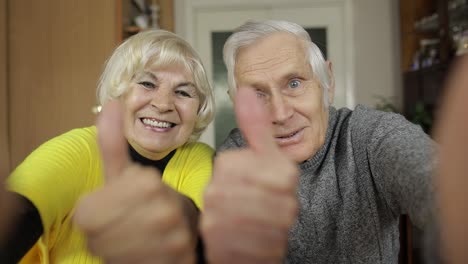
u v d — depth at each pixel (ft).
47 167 1.97
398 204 2.23
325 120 2.77
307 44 2.65
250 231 0.95
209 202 0.97
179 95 2.73
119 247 0.95
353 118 2.77
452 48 7.14
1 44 6.85
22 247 1.43
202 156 2.87
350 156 2.59
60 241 2.16
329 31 9.62
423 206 1.31
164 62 2.62
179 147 2.93
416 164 1.66
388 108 8.55
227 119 9.72
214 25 9.75
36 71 6.95
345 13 9.49
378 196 2.51
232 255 0.95
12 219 1.15
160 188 1.00
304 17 9.63
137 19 7.91
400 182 1.73
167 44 2.64
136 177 1.00
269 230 0.96
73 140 2.32
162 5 9.36
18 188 1.67
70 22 6.89
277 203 0.97
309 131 2.64
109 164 1.10
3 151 6.81
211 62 9.77
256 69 2.53
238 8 9.68
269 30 2.61
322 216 2.63
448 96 0.68
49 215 1.77
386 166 2.05
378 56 9.50
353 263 2.61
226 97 9.75
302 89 2.58
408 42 8.89
